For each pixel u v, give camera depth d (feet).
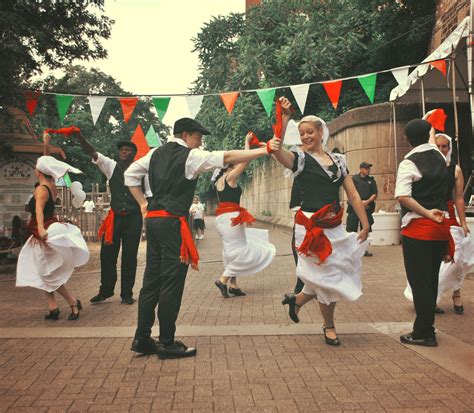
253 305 20.03
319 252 13.23
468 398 10.16
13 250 35.14
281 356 13.16
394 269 28.99
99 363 12.78
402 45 59.93
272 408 9.81
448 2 49.42
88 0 33.73
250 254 21.58
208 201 169.89
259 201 95.76
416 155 14.14
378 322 16.78
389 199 45.98
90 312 19.26
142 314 13.33
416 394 10.41
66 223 18.60
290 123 19.01
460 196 17.20
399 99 49.29
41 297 22.79
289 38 63.57
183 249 12.93
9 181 38.99
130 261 20.86
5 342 14.85
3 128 38.37
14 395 10.66
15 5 30.63
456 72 43.55
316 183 13.71
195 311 18.97
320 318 17.52
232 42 79.46
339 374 11.71
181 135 13.83
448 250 14.14
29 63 33.35
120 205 20.61
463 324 16.55
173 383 11.27
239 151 12.80
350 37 59.36
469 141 47.01
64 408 9.95
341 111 64.34
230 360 12.88
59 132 19.26
